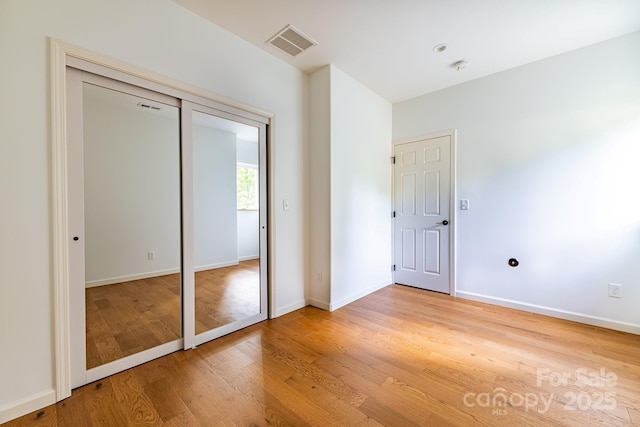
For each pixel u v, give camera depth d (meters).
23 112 1.37
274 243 2.65
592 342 2.13
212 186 2.40
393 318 2.64
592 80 2.44
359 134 3.23
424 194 3.54
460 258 3.25
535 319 2.60
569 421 1.34
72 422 1.34
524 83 2.78
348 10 2.00
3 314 1.34
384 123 3.68
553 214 2.64
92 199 1.90
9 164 1.34
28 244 1.40
